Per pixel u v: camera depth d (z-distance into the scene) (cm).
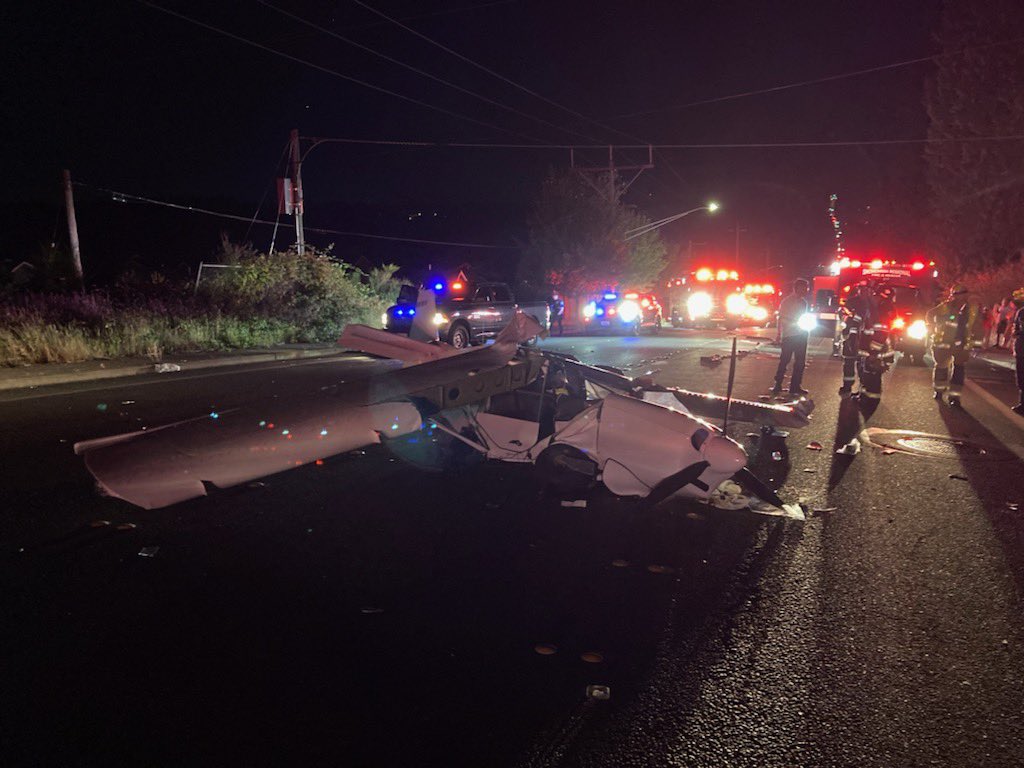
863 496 674
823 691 350
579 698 341
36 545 514
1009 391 1393
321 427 524
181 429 503
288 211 2531
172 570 477
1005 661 379
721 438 587
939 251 4322
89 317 1827
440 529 564
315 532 553
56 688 341
